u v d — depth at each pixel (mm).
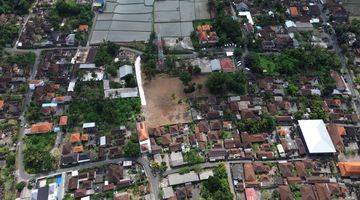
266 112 153250
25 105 157250
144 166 137000
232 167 135500
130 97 158250
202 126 147250
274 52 179125
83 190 129000
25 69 169500
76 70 169375
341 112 154000
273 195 128250
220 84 157250
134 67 171125
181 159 137125
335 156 140250
